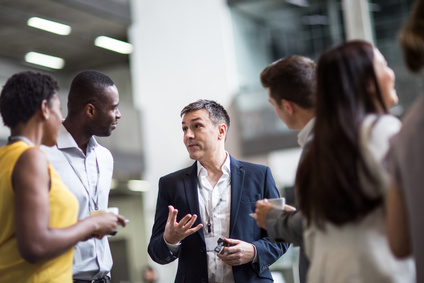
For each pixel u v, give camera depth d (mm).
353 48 1917
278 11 14117
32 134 2150
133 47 14820
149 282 12164
